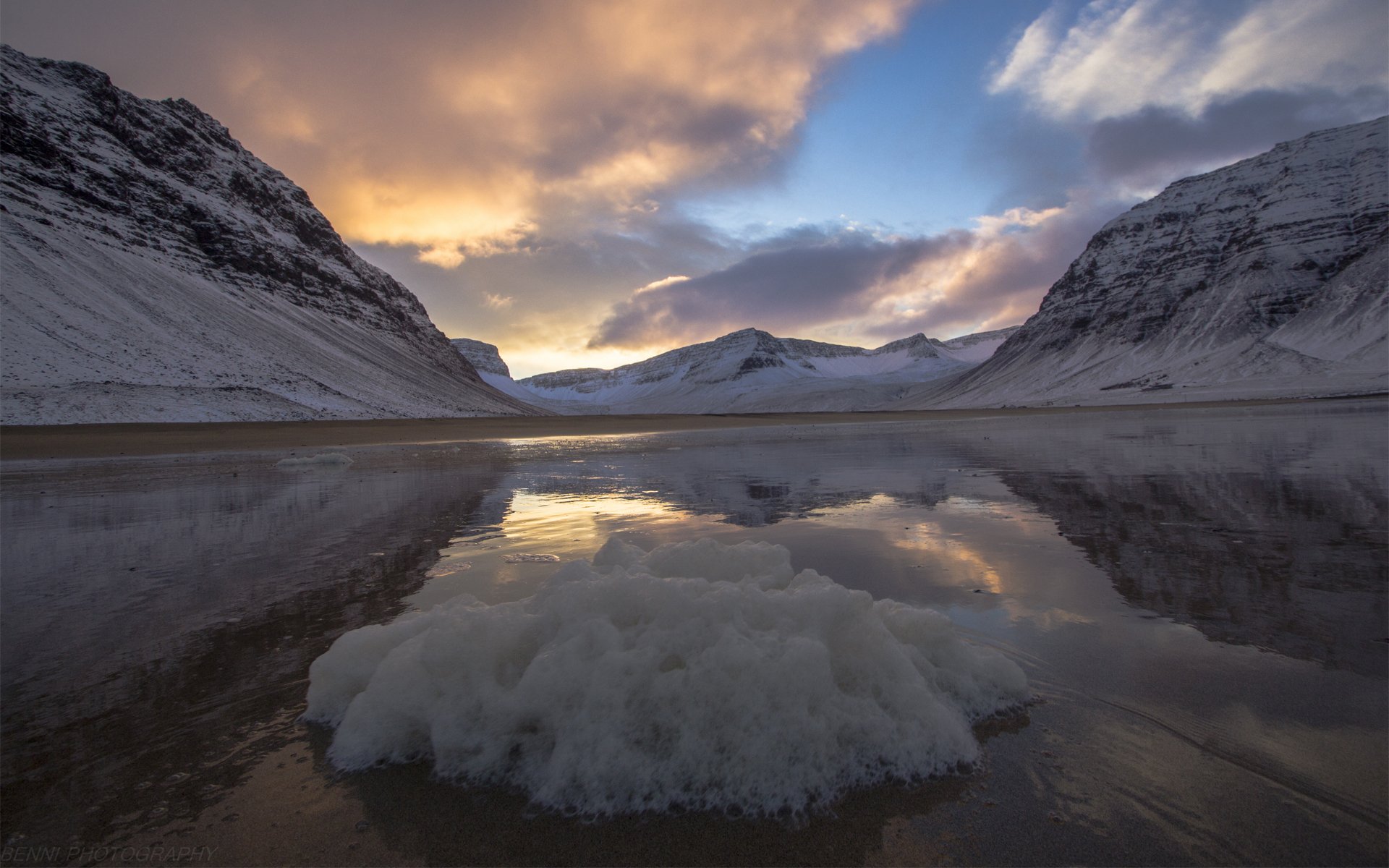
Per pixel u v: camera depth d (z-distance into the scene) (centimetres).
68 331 5066
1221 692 276
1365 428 2050
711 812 207
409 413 7256
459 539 666
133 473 1567
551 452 2211
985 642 341
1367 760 221
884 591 441
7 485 1301
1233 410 4828
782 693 234
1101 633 351
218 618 413
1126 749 235
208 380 5497
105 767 236
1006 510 768
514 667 266
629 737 229
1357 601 391
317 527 758
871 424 4484
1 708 285
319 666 283
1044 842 187
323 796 218
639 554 389
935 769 225
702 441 2695
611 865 183
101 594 473
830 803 210
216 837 196
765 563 358
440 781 227
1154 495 846
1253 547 539
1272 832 187
